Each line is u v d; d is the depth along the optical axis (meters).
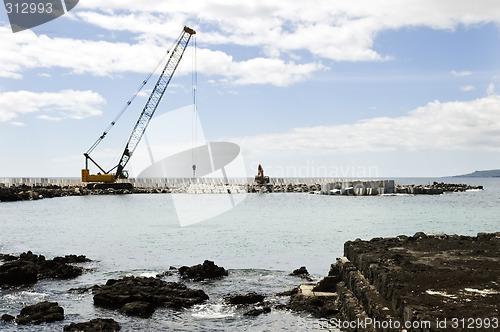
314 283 24.81
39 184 142.38
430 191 125.25
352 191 123.44
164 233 49.69
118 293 22.67
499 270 17.67
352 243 24.31
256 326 19.53
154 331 19.09
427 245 23.36
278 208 85.69
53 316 20.23
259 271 29.88
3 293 24.91
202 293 23.38
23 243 43.47
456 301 14.10
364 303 17.50
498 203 93.88
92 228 55.12
